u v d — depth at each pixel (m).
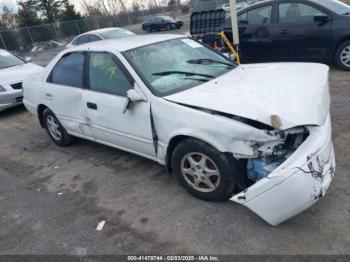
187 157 3.13
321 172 2.53
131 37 4.47
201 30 7.21
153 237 2.88
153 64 3.64
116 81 3.69
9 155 5.35
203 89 3.26
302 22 6.94
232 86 3.22
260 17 7.49
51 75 4.79
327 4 6.80
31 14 37.88
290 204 2.45
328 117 2.96
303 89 2.95
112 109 3.73
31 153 5.26
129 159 4.40
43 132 6.23
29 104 5.37
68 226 3.23
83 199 3.65
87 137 4.52
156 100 3.24
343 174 3.28
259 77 3.42
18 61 8.85
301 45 7.08
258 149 2.63
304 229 2.68
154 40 4.04
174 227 2.95
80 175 4.21
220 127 2.73
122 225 3.10
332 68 7.18
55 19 41.56
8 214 3.62
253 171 2.74
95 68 3.99
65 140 5.09
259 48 7.66
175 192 3.47
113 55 3.74
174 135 3.10
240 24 7.76
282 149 2.64
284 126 2.50
